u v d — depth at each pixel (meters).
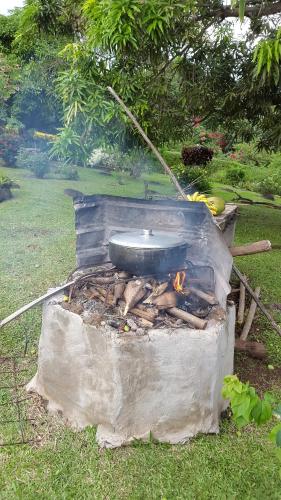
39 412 2.30
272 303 3.92
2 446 2.05
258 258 5.35
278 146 6.28
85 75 4.12
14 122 11.40
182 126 6.40
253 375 2.77
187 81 5.76
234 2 3.32
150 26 3.81
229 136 8.20
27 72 8.75
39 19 5.46
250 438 2.17
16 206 7.05
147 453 2.04
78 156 4.30
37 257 4.75
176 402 2.11
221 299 2.38
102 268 2.74
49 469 1.93
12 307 3.48
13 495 1.79
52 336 2.27
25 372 2.65
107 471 1.93
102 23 3.82
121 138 4.45
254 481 1.88
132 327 2.09
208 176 11.10
